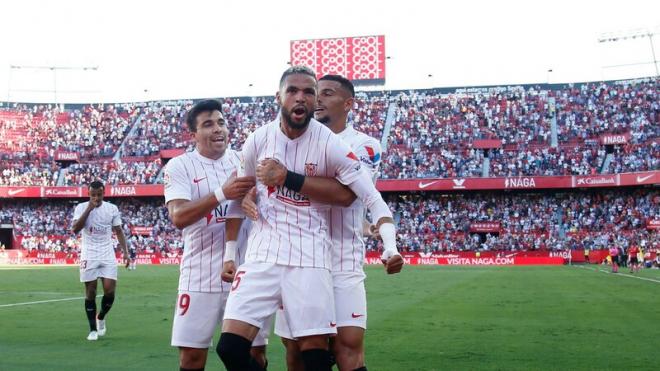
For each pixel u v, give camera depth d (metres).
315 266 4.75
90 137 60.31
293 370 5.37
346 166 4.85
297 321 4.69
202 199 5.29
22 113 62.44
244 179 5.12
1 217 55.66
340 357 5.09
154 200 56.31
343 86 5.83
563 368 7.81
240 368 4.67
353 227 5.27
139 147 58.44
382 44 60.22
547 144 53.34
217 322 5.97
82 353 8.94
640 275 30.56
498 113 57.16
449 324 12.02
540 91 59.12
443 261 48.34
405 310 14.48
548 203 51.19
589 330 11.20
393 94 62.75
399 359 8.41
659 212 48.03
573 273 32.47
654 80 57.66
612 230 47.81
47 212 56.34
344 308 5.09
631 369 7.75
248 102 64.06
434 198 53.31
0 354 8.86
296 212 4.83
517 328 11.45
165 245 51.75
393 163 53.06
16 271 35.00
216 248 5.92
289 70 4.82
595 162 50.16
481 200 52.34
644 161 48.28
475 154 53.12
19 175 56.53
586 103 56.38
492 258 47.56
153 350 9.21
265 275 4.74
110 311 14.54
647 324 11.99
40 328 11.62
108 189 54.12
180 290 5.95
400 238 50.44
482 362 8.20
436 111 58.66
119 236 11.21
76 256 50.44
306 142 4.89
